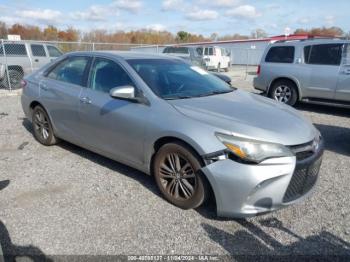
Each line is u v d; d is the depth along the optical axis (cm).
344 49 771
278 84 890
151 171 366
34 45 1255
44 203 346
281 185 290
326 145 560
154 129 340
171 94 372
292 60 855
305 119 364
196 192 318
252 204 291
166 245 281
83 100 423
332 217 325
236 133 295
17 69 1208
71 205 342
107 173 422
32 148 518
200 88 408
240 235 296
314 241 288
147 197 360
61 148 517
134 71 386
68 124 462
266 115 337
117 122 379
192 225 309
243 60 3741
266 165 286
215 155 295
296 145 302
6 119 720
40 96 500
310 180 322
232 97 396
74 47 1819
